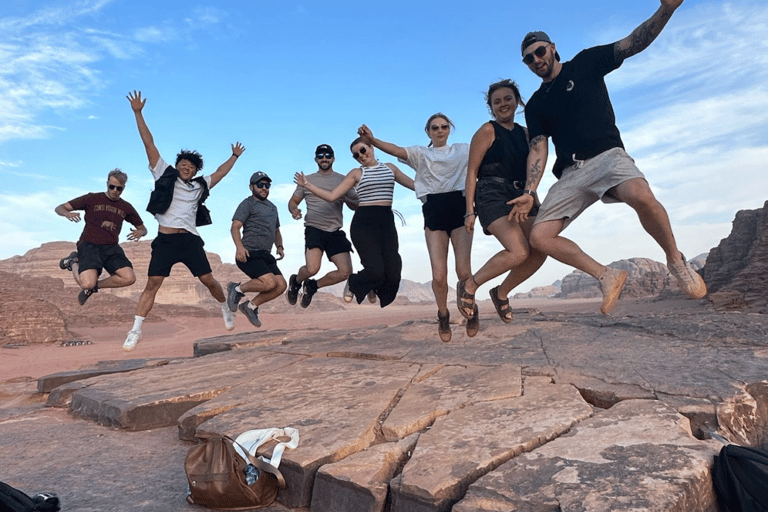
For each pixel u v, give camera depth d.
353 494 3.03
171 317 77.88
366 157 6.82
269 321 76.38
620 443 3.12
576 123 4.42
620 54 4.27
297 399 4.61
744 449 2.81
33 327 45.41
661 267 158.88
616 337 5.97
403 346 6.52
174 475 3.84
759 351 4.88
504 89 5.15
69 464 4.14
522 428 3.49
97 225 7.16
